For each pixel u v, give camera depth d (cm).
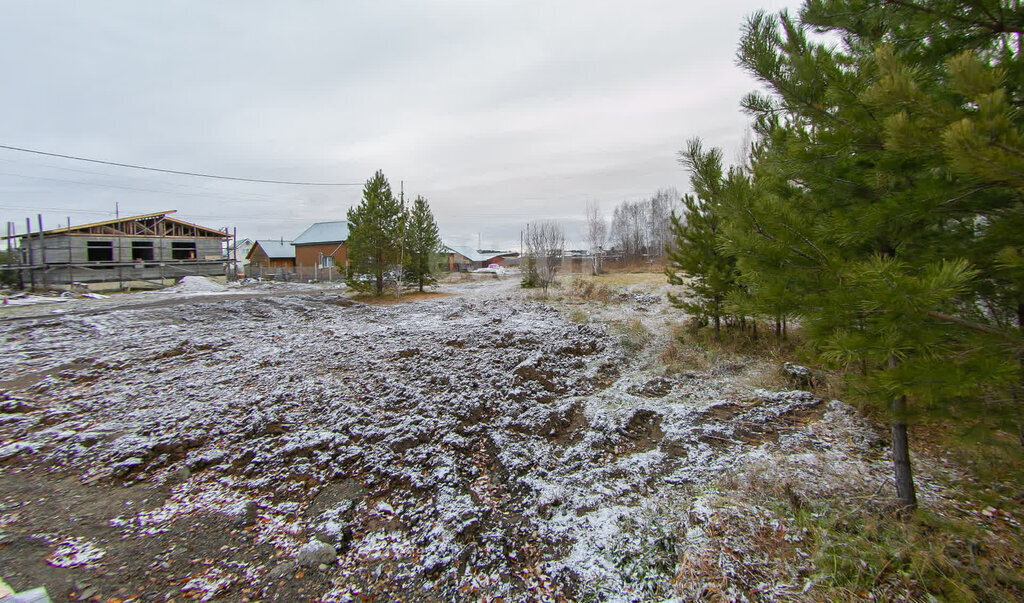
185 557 274
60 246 2492
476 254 7000
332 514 321
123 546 283
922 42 230
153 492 351
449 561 273
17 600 218
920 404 223
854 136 226
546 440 460
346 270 2073
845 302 201
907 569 237
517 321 1205
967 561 236
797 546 264
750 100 332
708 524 291
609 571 260
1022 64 186
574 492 352
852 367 332
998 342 174
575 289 1956
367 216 1920
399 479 369
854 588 227
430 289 2469
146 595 240
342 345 877
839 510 291
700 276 877
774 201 249
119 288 2520
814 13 269
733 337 840
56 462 395
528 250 2372
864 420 444
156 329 1092
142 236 2797
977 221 208
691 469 381
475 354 798
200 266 3012
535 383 636
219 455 404
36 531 296
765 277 248
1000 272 196
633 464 395
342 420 482
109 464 389
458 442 434
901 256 232
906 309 167
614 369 731
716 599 230
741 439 436
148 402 536
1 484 358
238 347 859
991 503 265
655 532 292
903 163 222
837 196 268
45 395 576
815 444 406
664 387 626
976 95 152
